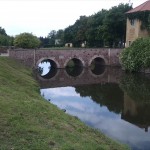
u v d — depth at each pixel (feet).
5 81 101.30
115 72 221.25
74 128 63.93
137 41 217.77
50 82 175.73
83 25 358.23
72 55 239.09
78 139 55.57
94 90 150.30
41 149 46.52
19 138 49.39
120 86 161.89
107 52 253.65
